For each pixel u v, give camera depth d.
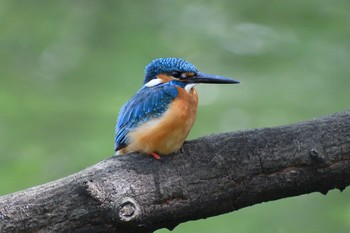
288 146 10.98
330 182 11.11
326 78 19.69
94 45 20.66
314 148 10.94
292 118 18.78
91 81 19.58
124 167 10.67
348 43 20.39
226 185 10.90
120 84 19.42
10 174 17.27
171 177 10.77
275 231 16.42
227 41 20.72
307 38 20.59
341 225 16.33
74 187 10.36
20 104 18.95
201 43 20.73
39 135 18.20
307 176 11.00
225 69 20.20
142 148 11.12
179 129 11.18
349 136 11.04
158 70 12.26
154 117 11.32
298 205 16.80
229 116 18.92
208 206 10.90
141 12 21.52
